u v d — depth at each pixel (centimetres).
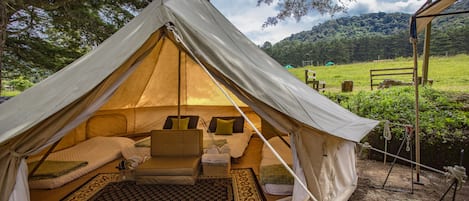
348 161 321
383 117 492
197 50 239
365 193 329
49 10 634
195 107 652
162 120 649
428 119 450
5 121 210
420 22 357
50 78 257
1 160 195
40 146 204
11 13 586
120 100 552
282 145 406
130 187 333
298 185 235
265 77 264
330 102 350
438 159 397
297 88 305
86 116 221
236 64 251
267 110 235
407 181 365
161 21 245
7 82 842
